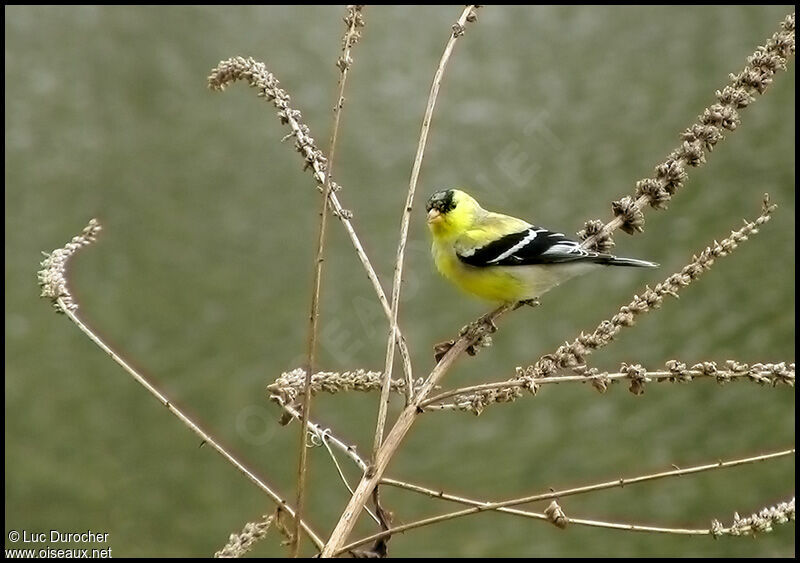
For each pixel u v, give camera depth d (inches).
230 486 607.5
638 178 652.1
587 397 580.1
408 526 141.6
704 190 633.0
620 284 610.5
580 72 725.9
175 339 676.1
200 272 712.4
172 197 761.6
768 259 593.6
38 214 752.3
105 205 761.0
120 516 597.0
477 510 140.8
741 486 523.5
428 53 770.8
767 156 631.2
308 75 789.2
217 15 839.7
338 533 142.1
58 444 631.8
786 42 188.7
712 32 721.6
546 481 550.0
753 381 147.8
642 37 736.3
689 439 544.4
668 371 151.1
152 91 824.9
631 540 524.1
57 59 836.0
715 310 584.4
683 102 688.4
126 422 642.8
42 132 797.9
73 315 150.3
